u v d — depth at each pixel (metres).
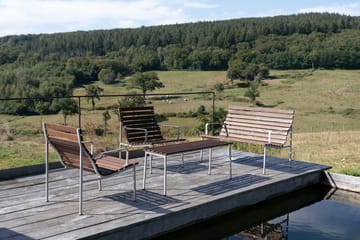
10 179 4.68
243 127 5.94
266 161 6.03
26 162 7.71
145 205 3.83
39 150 9.66
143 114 5.66
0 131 11.73
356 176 5.90
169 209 3.72
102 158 4.04
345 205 5.09
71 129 3.40
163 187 4.47
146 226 3.51
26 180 4.65
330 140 13.02
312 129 29.42
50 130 3.66
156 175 5.00
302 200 5.33
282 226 4.40
